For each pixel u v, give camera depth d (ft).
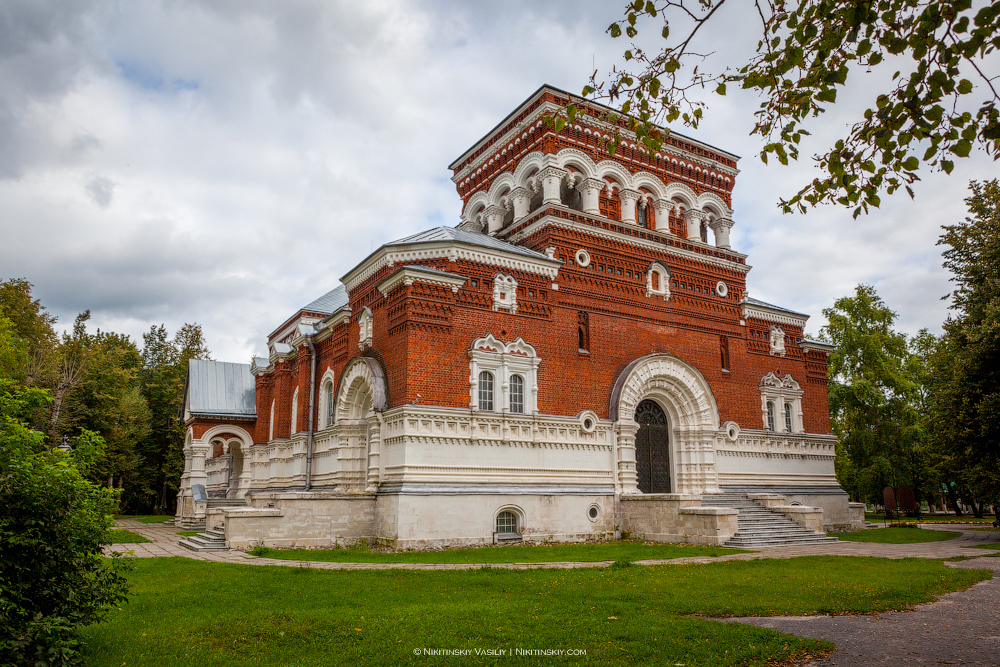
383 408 92.84
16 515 29.96
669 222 123.44
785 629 39.29
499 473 93.56
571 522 96.99
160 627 39.06
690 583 53.98
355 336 107.86
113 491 34.27
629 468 104.17
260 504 88.79
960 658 33.12
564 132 112.88
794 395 130.72
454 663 32.04
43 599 30.37
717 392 119.24
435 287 93.56
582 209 114.73
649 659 32.50
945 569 62.18
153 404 238.68
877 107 32.96
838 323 188.75
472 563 70.59
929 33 29.30
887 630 38.86
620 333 110.11
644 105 36.88
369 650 34.09
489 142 127.85
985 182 108.99
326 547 87.35
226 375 166.61
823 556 75.00
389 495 86.89
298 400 129.59
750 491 117.60
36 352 176.14
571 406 102.17
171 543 100.63
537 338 101.40
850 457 190.39
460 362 94.07
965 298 107.65
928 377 113.91
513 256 101.09
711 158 130.21
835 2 31.12
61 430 179.93
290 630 37.93
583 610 43.11
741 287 127.65
